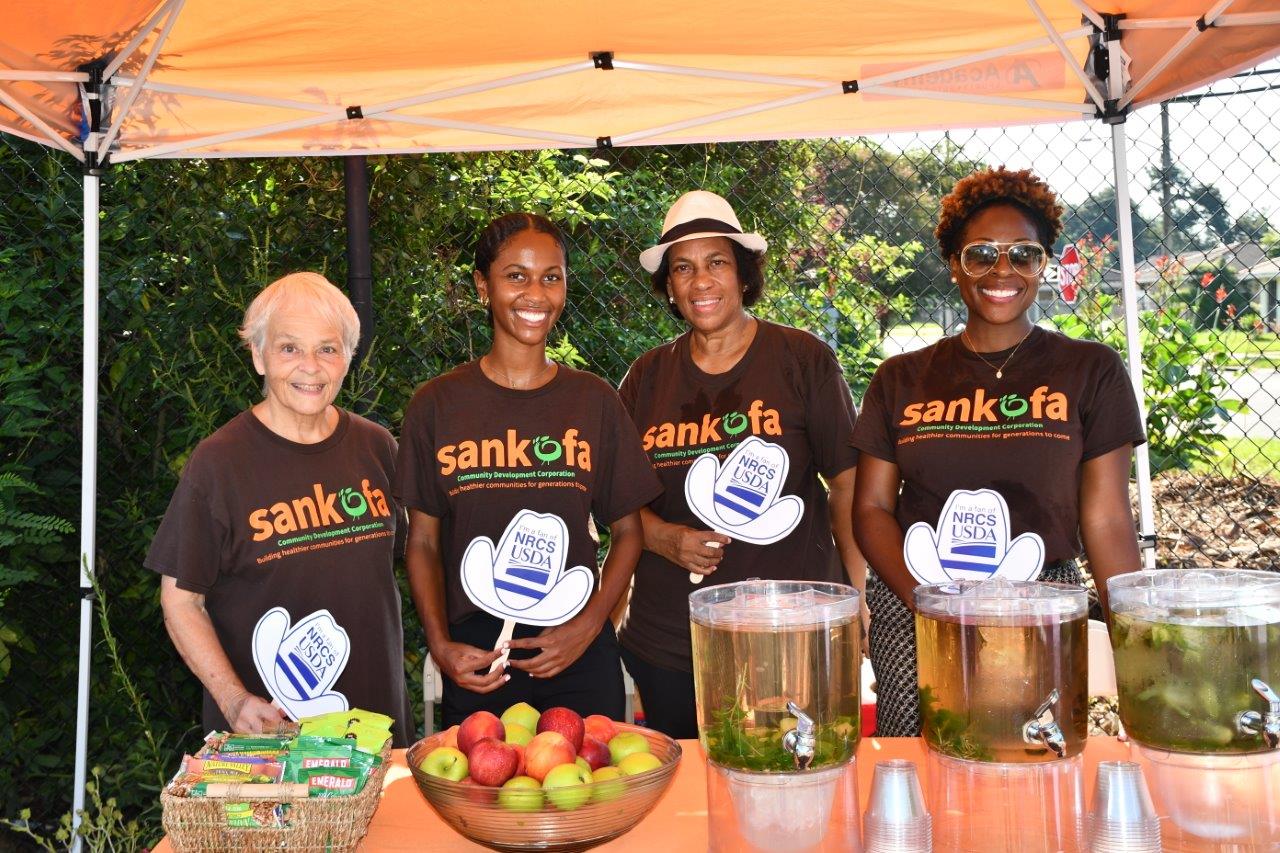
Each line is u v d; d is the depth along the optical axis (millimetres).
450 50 3094
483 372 2592
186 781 1469
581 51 3150
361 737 1571
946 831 1345
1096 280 4562
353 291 3809
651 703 2771
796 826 1302
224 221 3943
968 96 3281
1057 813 1315
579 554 2494
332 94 3299
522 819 1400
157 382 3748
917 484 2457
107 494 3932
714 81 3355
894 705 2518
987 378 2432
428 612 2447
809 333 2848
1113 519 2334
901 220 4699
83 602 3137
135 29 2852
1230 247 4473
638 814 1470
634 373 2928
